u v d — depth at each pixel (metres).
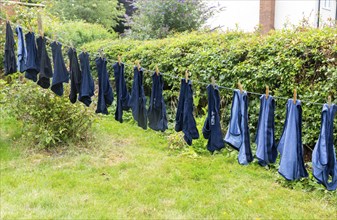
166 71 6.70
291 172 3.22
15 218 3.38
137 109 3.86
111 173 4.51
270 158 3.34
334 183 3.25
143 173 4.54
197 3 9.70
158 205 3.77
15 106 5.11
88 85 3.82
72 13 12.92
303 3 10.67
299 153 3.24
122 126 6.46
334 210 3.75
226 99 5.71
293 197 4.03
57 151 5.09
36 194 3.87
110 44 8.15
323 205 3.86
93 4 13.21
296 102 3.22
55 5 12.23
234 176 4.54
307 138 4.67
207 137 3.61
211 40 6.45
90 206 3.67
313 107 4.59
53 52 3.72
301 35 4.97
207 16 9.96
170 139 5.54
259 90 5.31
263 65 5.11
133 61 7.26
